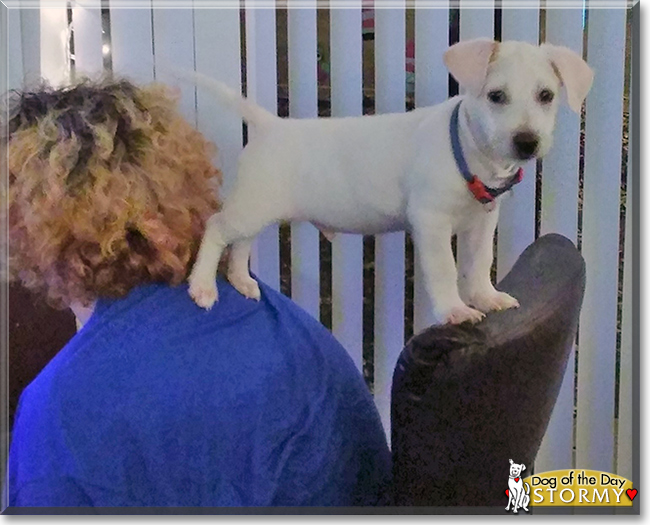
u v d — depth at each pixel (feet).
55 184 2.24
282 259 3.40
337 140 2.79
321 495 2.39
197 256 2.64
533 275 2.85
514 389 2.31
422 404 2.22
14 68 3.29
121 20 3.35
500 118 2.46
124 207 2.29
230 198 2.82
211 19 3.34
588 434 3.54
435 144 2.62
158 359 2.22
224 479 2.20
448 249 2.68
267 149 2.84
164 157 2.46
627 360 3.46
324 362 2.63
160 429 2.14
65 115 2.35
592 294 3.45
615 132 3.31
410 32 3.29
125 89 2.56
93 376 2.16
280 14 3.31
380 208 2.77
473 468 2.35
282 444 2.32
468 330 2.27
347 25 3.30
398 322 3.44
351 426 2.66
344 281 3.43
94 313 2.37
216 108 3.28
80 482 2.09
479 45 2.51
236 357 2.32
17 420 2.24
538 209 3.38
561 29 3.28
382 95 3.33
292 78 3.35
